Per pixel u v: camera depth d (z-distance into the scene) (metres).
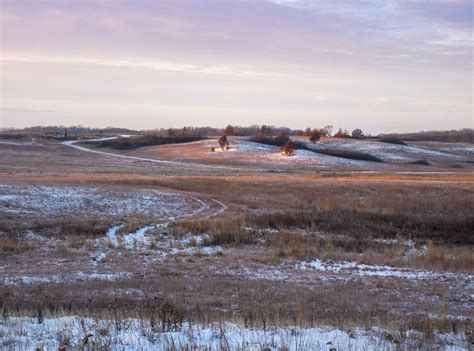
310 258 21.75
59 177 50.91
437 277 18.25
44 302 12.46
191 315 10.05
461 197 43.16
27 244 22.67
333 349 6.79
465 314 12.39
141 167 87.44
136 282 16.06
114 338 7.43
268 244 25.00
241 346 7.04
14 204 31.30
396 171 101.31
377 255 22.72
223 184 51.47
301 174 76.06
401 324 9.43
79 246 23.22
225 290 15.08
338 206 38.94
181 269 18.97
